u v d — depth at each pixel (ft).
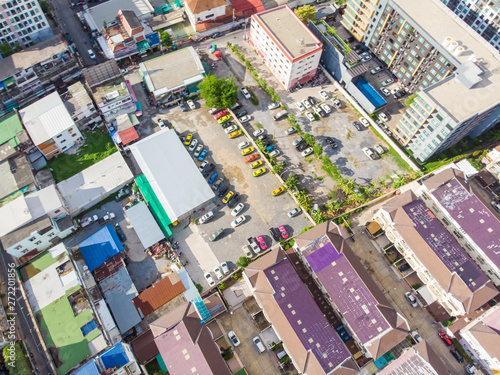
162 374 329.72
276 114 471.62
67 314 331.36
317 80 500.74
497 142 463.42
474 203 379.76
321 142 456.86
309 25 500.74
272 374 339.57
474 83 389.80
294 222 410.93
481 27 495.00
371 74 508.12
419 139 426.10
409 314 366.84
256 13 510.99
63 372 313.73
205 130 461.78
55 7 540.52
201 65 483.92
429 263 353.10
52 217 375.86
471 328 332.80
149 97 479.41
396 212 373.81
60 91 475.31
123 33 489.67
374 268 386.32
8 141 406.62
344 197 424.05
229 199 418.10
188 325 316.81
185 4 523.29
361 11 493.36
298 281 348.79
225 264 382.63
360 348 341.41
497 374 326.85
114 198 414.41
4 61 442.91
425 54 442.91
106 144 444.14
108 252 374.63
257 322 359.05
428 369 304.30
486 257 360.48
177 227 404.16
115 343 333.01
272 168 434.71
